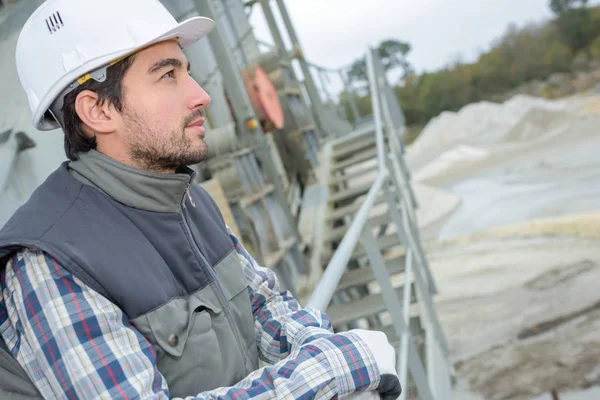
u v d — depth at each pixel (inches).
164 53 35.2
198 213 40.6
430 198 553.6
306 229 247.4
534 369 189.3
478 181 594.9
